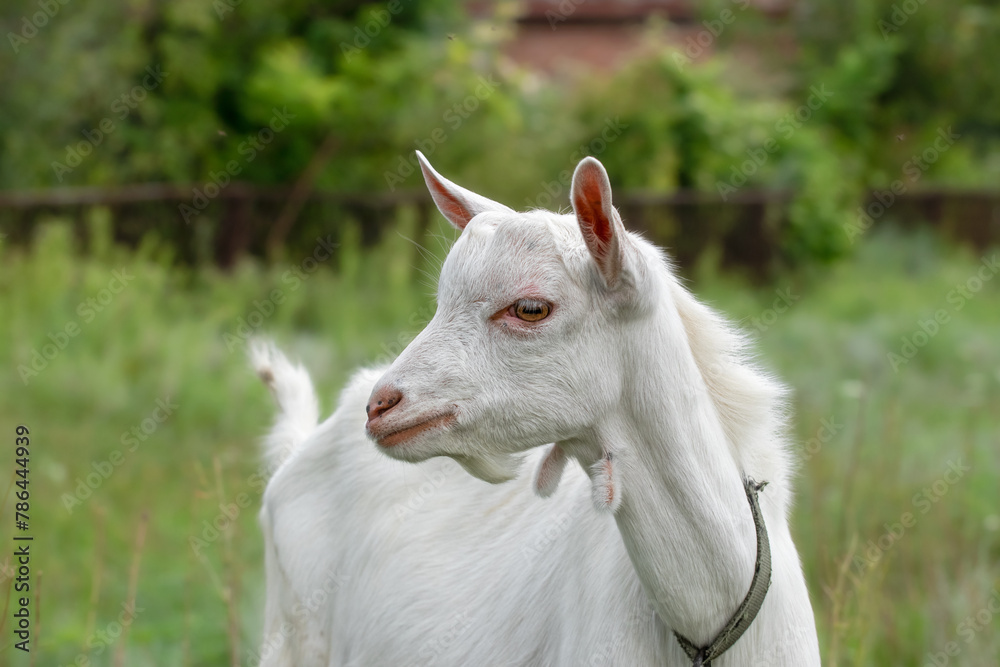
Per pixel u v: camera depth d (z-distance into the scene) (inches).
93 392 463.2
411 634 177.6
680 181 841.5
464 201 152.3
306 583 200.1
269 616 211.8
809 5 1103.6
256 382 470.6
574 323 132.3
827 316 671.8
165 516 342.3
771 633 144.7
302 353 518.6
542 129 790.5
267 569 215.2
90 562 308.2
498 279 133.0
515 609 165.5
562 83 951.0
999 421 423.2
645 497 136.9
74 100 716.0
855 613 245.1
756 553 140.9
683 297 145.6
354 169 736.3
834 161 877.2
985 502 325.1
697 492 136.1
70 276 575.8
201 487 347.3
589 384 133.9
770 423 150.7
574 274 132.3
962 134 1210.6
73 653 255.8
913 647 247.1
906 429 409.7
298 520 204.2
